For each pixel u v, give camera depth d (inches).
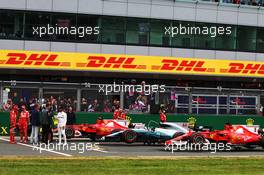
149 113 2329.0
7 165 1111.6
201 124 2349.9
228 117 2406.5
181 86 2495.1
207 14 2581.2
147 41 2466.8
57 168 1083.3
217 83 2571.4
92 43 2373.3
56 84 2290.8
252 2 2684.5
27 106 2154.3
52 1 2322.8
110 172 1037.2
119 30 2423.7
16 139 1913.1
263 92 2659.9
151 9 2479.1
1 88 2212.1
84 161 1221.1
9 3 2268.7
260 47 2689.5
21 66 2239.2
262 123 2479.1
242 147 1838.1
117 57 2388.0
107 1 2404.0
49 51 2309.3
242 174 1059.9
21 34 2278.5
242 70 2615.7
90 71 2333.9
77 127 1852.9
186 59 2512.3
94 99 2343.8
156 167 1138.7
